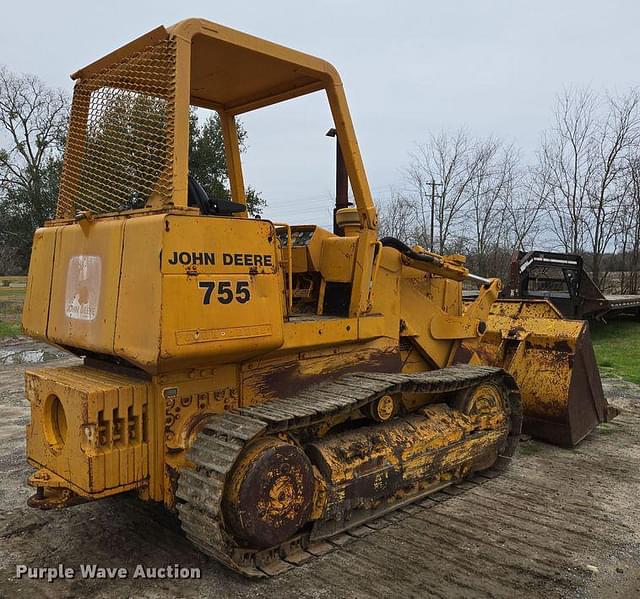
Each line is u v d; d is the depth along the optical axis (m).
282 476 3.23
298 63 3.67
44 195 27.30
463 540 3.81
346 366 4.15
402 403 4.54
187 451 3.25
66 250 3.59
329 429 3.98
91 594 3.16
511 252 26.08
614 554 3.65
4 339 12.89
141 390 3.18
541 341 5.88
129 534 3.82
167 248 2.88
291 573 3.37
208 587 3.23
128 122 3.43
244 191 4.75
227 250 3.14
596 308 12.80
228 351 3.14
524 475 5.00
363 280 4.06
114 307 3.11
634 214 21.38
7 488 4.60
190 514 3.08
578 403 5.81
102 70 3.66
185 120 3.12
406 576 3.36
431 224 28.64
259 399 3.63
